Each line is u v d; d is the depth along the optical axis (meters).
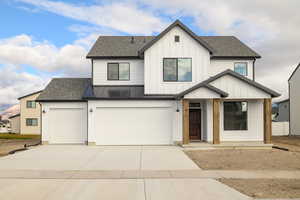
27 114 43.06
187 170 10.07
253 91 16.84
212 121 17.73
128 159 12.47
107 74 20.23
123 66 20.30
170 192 7.29
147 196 6.94
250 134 18.53
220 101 18.08
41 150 15.65
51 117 18.80
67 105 18.81
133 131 18.00
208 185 8.01
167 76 18.66
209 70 18.97
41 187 7.80
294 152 14.88
